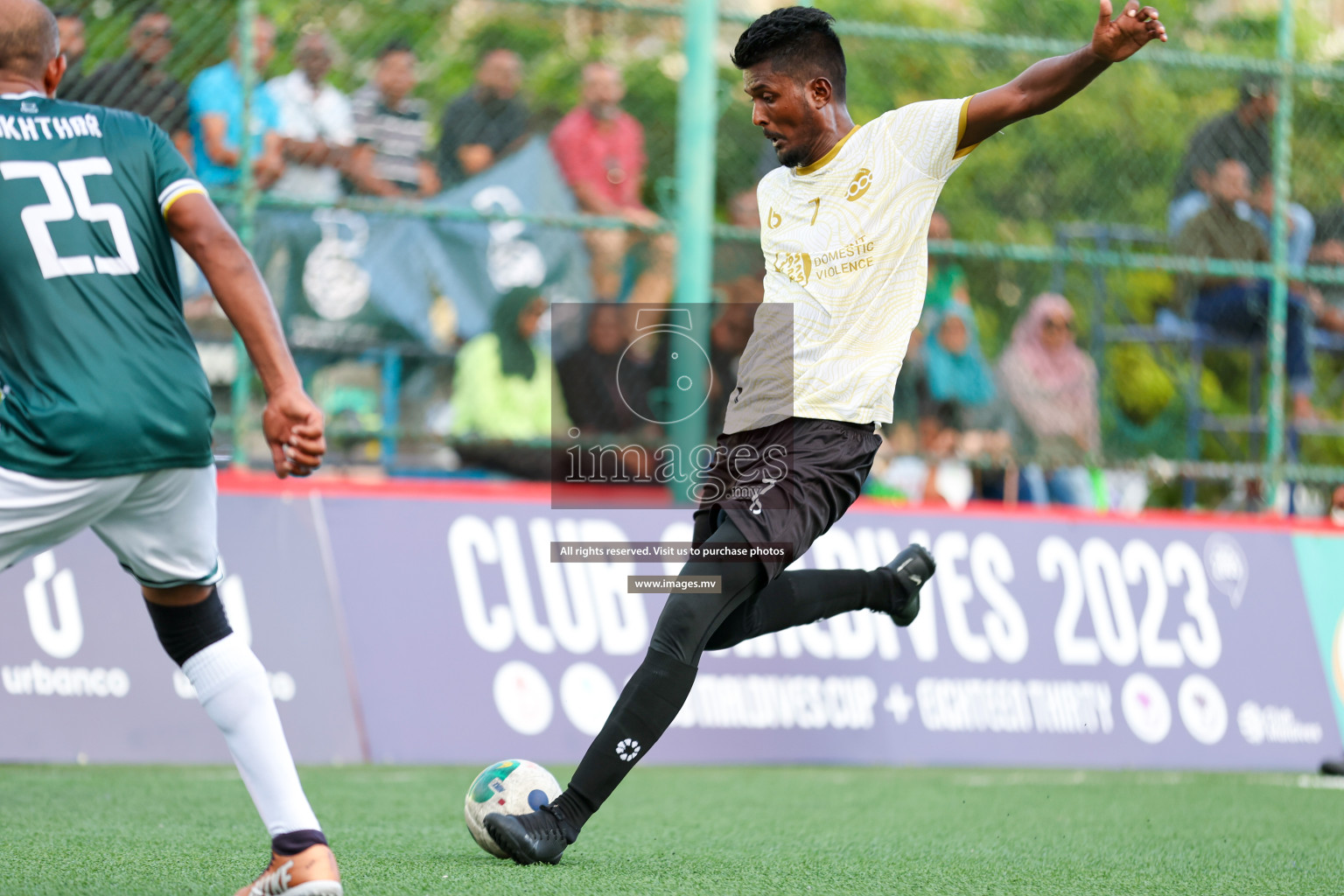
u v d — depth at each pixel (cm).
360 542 2273
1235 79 2773
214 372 2466
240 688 988
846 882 1261
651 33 3225
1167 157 3036
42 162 947
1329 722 2642
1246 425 2889
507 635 2297
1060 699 2508
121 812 1611
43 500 919
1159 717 2550
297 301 2425
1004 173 3209
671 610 1250
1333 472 2742
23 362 926
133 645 2134
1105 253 2594
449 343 2548
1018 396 2781
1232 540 2678
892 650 2447
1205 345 2880
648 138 2983
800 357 1273
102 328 932
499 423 2588
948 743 2433
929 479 2747
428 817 1641
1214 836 1655
